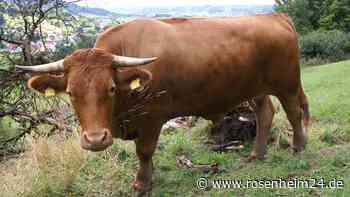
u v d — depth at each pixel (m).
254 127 5.37
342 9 21.67
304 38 18.78
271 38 4.45
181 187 4.31
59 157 4.37
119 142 5.22
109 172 4.62
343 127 5.69
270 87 4.64
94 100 3.26
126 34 4.02
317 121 6.14
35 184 4.14
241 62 4.34
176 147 5.18
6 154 5.32
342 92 8.23
